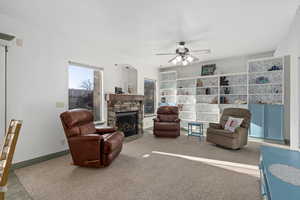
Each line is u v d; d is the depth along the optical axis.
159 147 3.85
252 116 4.61
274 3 2.23
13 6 2.31
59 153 3.30
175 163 2.87
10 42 2.58
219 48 4.33
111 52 4.59
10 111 2.60
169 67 6.94
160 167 2.70
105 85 4.43
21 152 2.74
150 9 2.40
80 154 2.66
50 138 3.16
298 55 2.52
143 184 2.16
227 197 1.87
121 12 2.48
